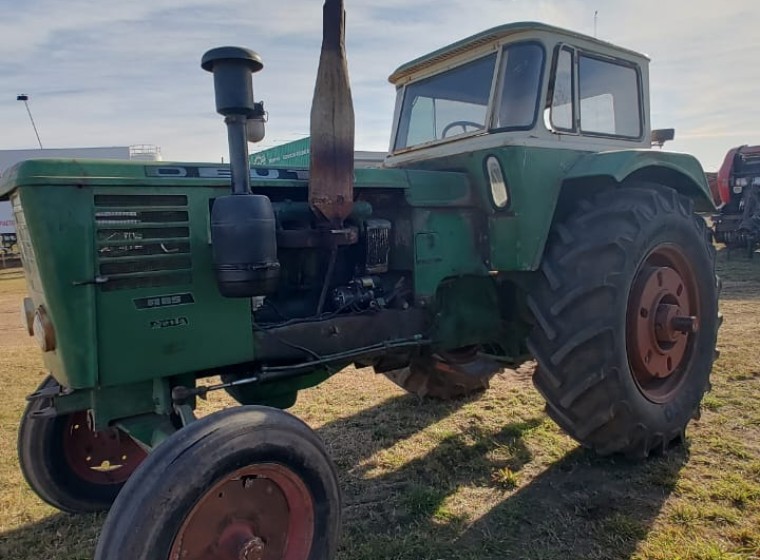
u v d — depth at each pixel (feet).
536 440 11.18
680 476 9.45
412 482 9.77
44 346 6.97
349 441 11.54
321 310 8.91
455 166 10.43
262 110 7.79
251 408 6.56
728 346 16.30
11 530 9.00
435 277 9.73
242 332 7.90
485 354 11.81
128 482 5.91
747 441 10.58
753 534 7.69
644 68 12.03
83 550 8.32
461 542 8.01
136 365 7.18
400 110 12.47
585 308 9.37
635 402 9.59
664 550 7.48
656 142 13.14
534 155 9.57
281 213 8.50
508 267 9.75
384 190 9.40
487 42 10.32
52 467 9.17
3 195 7.66
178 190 7.40
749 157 38.63
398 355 10.12
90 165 6.90
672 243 10.64
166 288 7.36
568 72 10.23
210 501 6.15
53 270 6.64
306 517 6.78
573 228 9.95
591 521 8.32
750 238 36.11
